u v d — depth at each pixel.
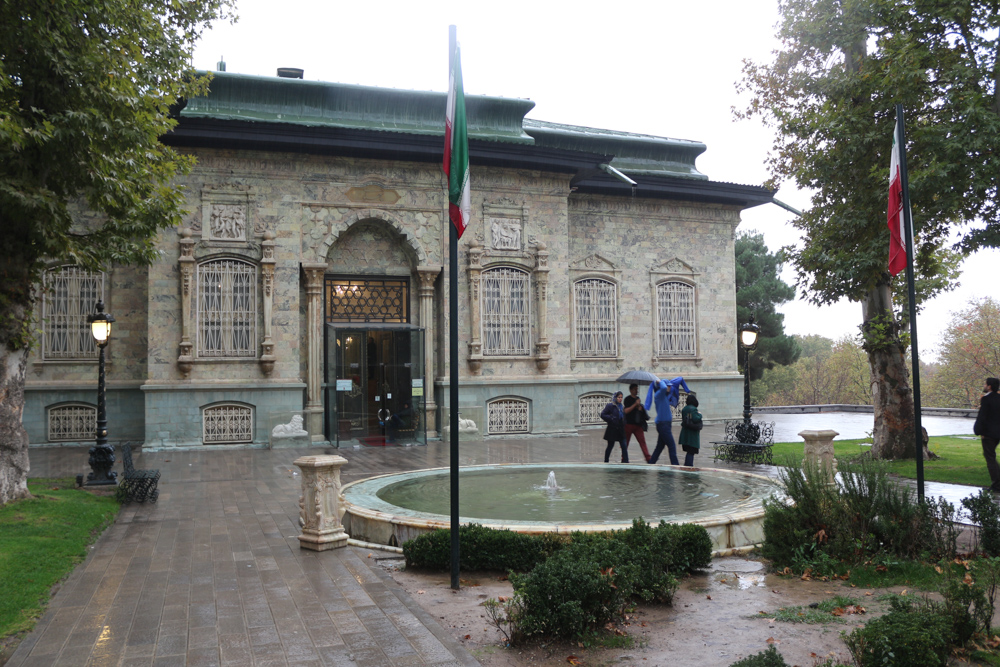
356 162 21.97
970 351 48.69
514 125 25.02
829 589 6.74
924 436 16.77
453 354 7.08
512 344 23.80
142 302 21.12
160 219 12.26
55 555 7.75
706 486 10.98
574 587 5.40
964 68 13.61
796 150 19.38
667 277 27.52
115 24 10.90
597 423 26.09
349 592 6.59
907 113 15.32
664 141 28.97
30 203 9.52
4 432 10.48
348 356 21.83
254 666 4.83
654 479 11.76
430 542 7.47
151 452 19.42
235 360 20.72
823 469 8.48
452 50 7.71
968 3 13.80
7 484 10.38
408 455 18.67
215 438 20.42
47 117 10.47
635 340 26.92
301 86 22.38
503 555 7.30
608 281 26.67
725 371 28.31
